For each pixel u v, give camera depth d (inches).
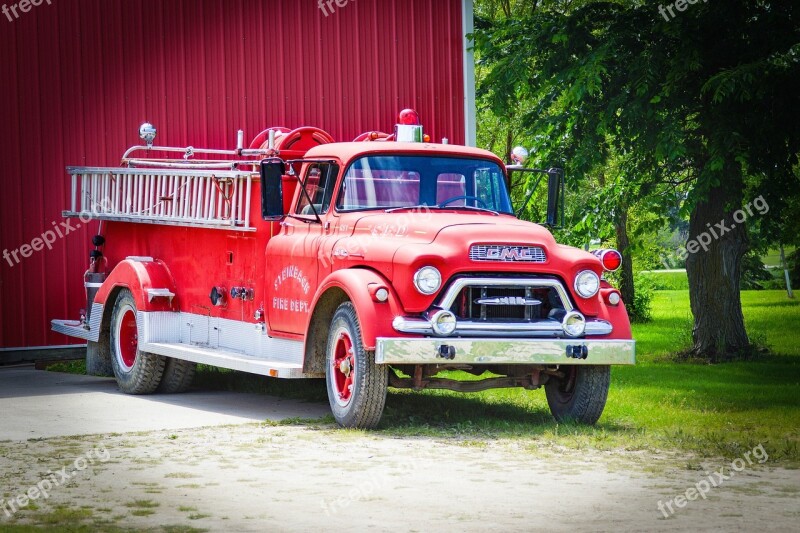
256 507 286.4
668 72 738.8
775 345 936.9
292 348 464.8
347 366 423.2
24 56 693.9
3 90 688.4
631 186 849.5
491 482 319.6
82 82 708.7
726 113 720.3
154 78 725.9
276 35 757.3
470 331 405.7
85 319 624.1
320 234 455.8
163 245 561.6
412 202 459.8
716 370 709.3
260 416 466.3
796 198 818.8
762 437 408.2
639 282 1444.4
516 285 411.8
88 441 394.6
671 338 1099.3
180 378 549.3
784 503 293.6
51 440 396.5
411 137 496.1
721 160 698.8
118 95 717.3
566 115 813.2
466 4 818.8
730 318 812.6
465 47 818.8
